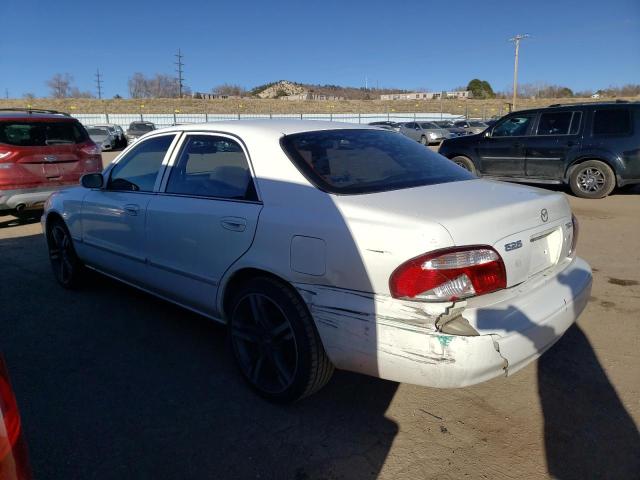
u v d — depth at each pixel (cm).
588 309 418
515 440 259
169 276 354
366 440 262
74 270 481
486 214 244
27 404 298
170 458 251
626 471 236
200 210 320
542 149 977
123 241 396
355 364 248
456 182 305
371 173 295
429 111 5788
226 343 375
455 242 226
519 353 229
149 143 394
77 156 823
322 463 246
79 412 290
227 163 320
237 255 295
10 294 485
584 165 938
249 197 297
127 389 313
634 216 777
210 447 258
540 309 244
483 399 295
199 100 6253
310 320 265
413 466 242
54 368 340
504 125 1041
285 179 284
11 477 124
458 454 250
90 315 430
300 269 262
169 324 410
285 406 292
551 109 978
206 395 306
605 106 923
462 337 219
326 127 338
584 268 300
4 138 748
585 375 317
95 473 241
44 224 510
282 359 287
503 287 239
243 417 283
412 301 225
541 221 269
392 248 230
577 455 247
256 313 292
